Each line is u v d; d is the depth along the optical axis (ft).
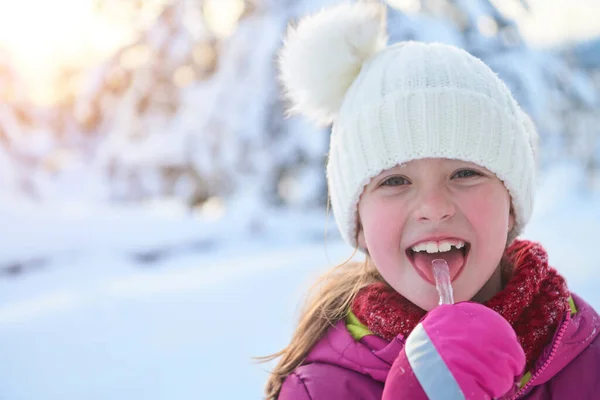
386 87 4.58
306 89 5.10
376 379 4.48
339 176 4.84
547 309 4.43
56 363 13.61
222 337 14.19
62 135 36.24
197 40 34.09
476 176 4.39
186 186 34.76
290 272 19.74
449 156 4.32
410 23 29.53
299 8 31.96
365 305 4.77
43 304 18.54
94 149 36.37
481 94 4.50
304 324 5.12
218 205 34.96
